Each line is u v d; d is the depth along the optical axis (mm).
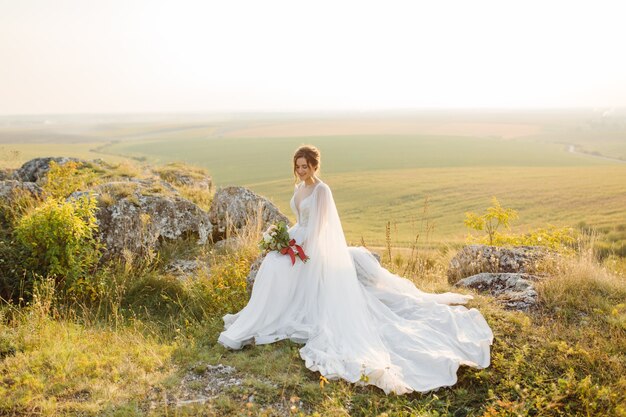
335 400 4383
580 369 4695
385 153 86938
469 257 8367
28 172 14852
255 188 51312
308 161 6320
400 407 4473
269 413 4277
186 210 10203
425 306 6094
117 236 8742
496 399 4473
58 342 5383
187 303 7324
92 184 12242
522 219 32594
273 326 5883
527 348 5039
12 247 7379
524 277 7043
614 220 29453
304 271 6129
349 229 31516
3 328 5660
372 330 5559
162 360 5176
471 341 5270
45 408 4113
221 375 4922
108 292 7375
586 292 6316
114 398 4371
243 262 7953
